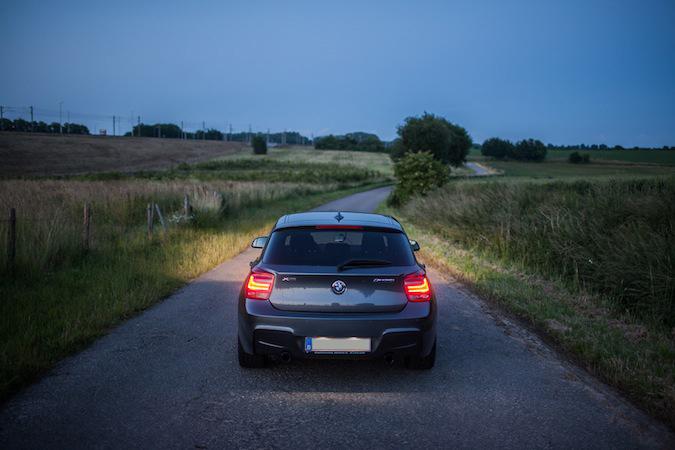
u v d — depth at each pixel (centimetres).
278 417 349
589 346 488
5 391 373
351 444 313
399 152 7400
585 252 793
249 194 2566
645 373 417
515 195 1331
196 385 401
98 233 1126
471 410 363
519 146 16025
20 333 488
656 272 624
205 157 11756
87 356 460
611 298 674
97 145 10981
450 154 7988
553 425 340
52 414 343
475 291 767
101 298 642
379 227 442
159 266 857
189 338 519
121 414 346
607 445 314
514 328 572
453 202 1573
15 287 677
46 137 11450
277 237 433
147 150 11544
